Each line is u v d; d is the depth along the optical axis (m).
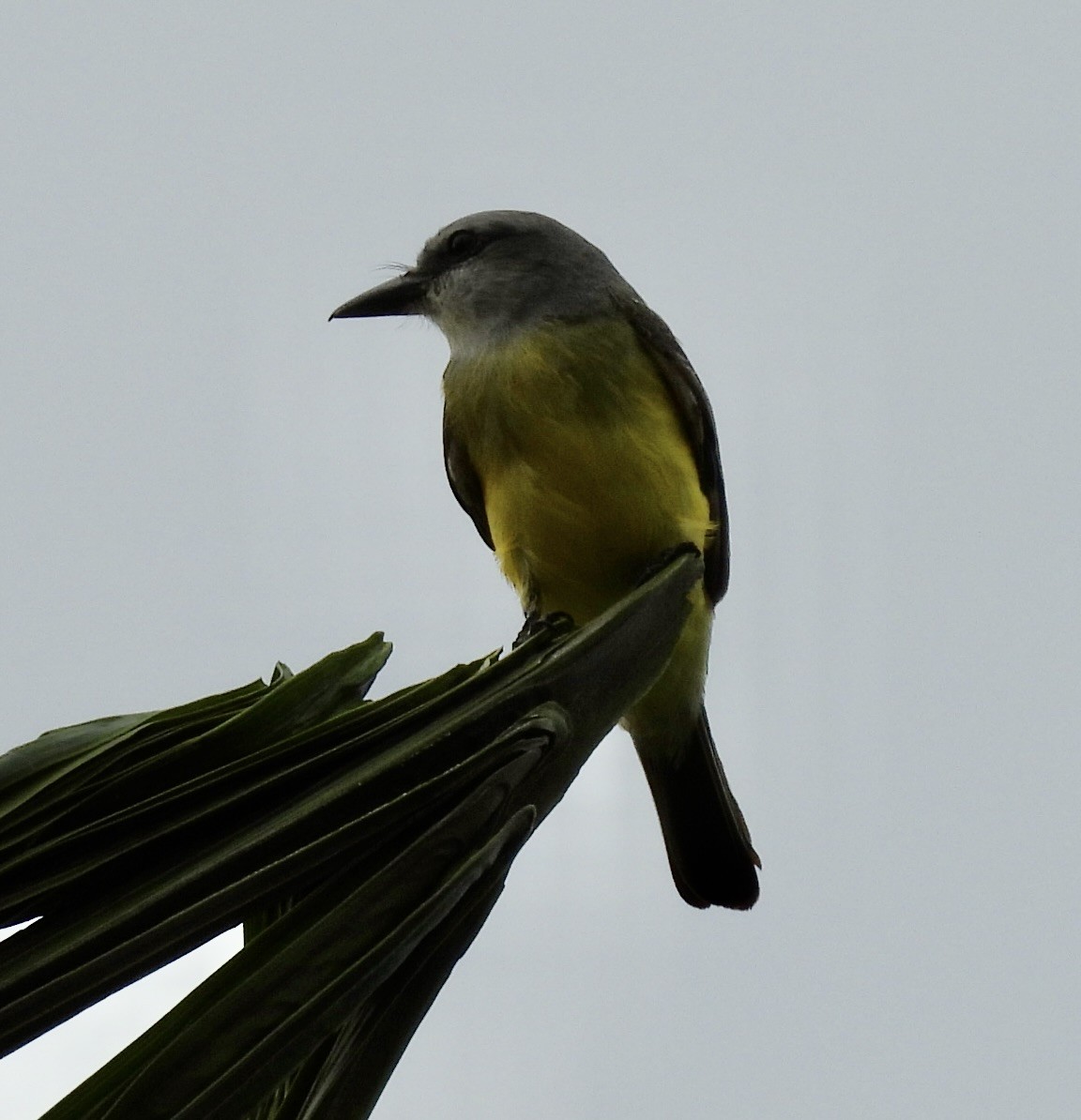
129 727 4.88
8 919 4.37
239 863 4.43
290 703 5.08
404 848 4.51
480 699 4.93
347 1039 4.59
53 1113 3.98
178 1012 4.15
